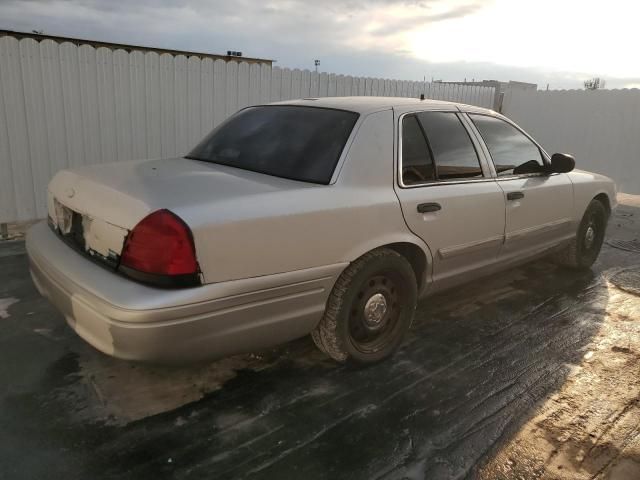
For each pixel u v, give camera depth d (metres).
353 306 3.15
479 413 2.93
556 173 4.62
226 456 2.48
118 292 2.31
